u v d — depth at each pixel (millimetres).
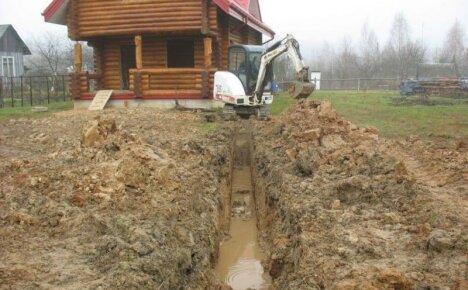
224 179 10695
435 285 4480
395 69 52500
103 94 18672
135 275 4707
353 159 8562
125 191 7109
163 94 18359
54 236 5797
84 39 19703
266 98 16328
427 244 5332
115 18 18250
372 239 5711
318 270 5141
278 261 7059
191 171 8875
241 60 16609
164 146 10445
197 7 17562
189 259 5930
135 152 8336
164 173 7750
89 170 7621
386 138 12242
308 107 13242
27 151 10930
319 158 8930
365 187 7207
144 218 6324
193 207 7371
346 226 6164
